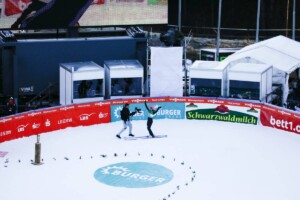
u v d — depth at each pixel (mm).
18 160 29766
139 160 30047
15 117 32812
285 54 40469
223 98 36719
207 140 33094
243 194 25906
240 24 54156
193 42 53219
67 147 31812
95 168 28906
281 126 35000
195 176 27938
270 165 29344
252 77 37625
